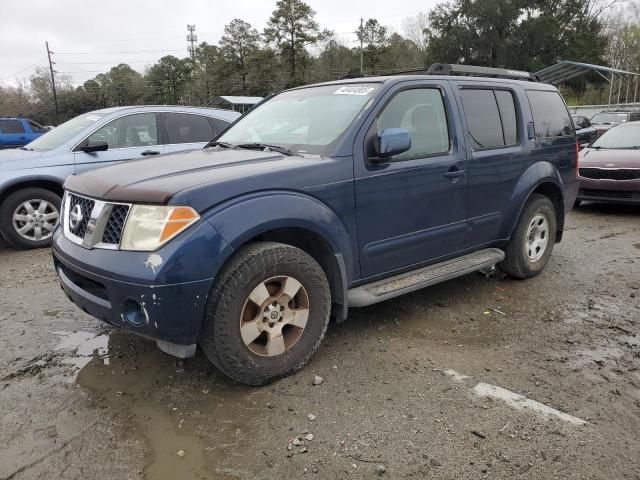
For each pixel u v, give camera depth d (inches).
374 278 146.9
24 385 127.4
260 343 125.3
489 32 1895.9
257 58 2476.6
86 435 107.4
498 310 173.6
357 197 135.7
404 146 136.1
